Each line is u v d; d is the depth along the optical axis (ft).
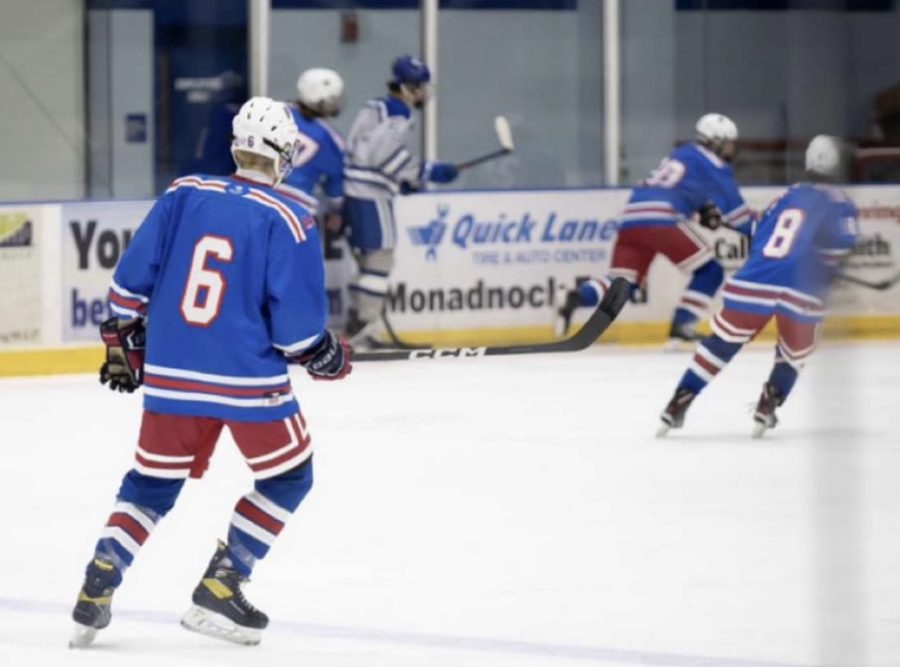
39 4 96.58
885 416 72.18
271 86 103.14
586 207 104.88
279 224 36.40
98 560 37.24
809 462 63.00
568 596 42.93
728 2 110.42
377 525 52.13
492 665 36.22
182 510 54.39
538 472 61.41
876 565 45.16
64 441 69.00
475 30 107.14
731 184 93.91
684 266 95.91
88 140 98.58
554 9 108.37
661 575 45.24
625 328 103.81
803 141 76.43
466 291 102.01
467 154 107.86
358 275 97.71
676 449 66.44
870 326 103.50
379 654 37.19
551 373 90.12
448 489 58.18
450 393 83.15
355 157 96.12
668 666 35.94
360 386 85.92
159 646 37.83
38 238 89.04
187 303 36.50
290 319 36.24
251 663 36.35
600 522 52.49
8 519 53.42
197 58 100.78
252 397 36.58
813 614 40.63
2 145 96.58
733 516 53.31
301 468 37.52
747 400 79.97
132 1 98.84
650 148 110.42
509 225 102.94
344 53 104.78
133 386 38.55
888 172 107.86
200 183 37.14
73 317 90.38
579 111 109.40
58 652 37.19
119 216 91.50
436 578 45.01
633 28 109.29
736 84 110.93
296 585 44.21
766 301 66.64
